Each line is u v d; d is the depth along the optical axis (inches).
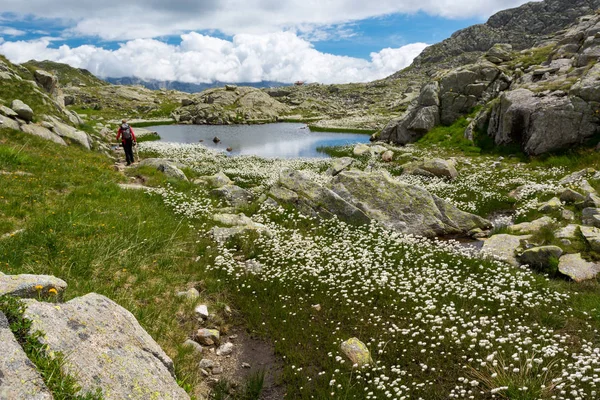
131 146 1013.8
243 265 478.0
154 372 214.1
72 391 167.2
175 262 453.7
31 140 839.7
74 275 362.3
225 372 307.0
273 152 1804.9
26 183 582.2
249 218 655.1
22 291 232.2
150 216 576.4
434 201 661.9
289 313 380.5
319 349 329.7
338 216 668.1
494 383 272.2
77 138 1045.8
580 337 331.9
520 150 1161.4
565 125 1008.9
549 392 260.1
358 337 343.0
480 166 1103.0
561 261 472.1
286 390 286.7
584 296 401.7
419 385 273.0
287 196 728.3
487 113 1371.8
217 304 391.9
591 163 888.3
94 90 4788.4
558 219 597.3
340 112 4547.2
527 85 1279.5
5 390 147.1
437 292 409.4
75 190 612.1
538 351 298.7
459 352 314.3
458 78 1622.8
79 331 205.5
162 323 333.4
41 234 417.7
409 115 1724.9
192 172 1072.8
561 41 1542.8
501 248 530.3
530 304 382.0
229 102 4178.2
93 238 445.4
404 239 572.1
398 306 386.0
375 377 288.7
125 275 393.1
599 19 1487.5
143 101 4621.1
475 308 375.9
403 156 1336.1
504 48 1824.6
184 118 3631.9
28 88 1165.7
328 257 498.9
